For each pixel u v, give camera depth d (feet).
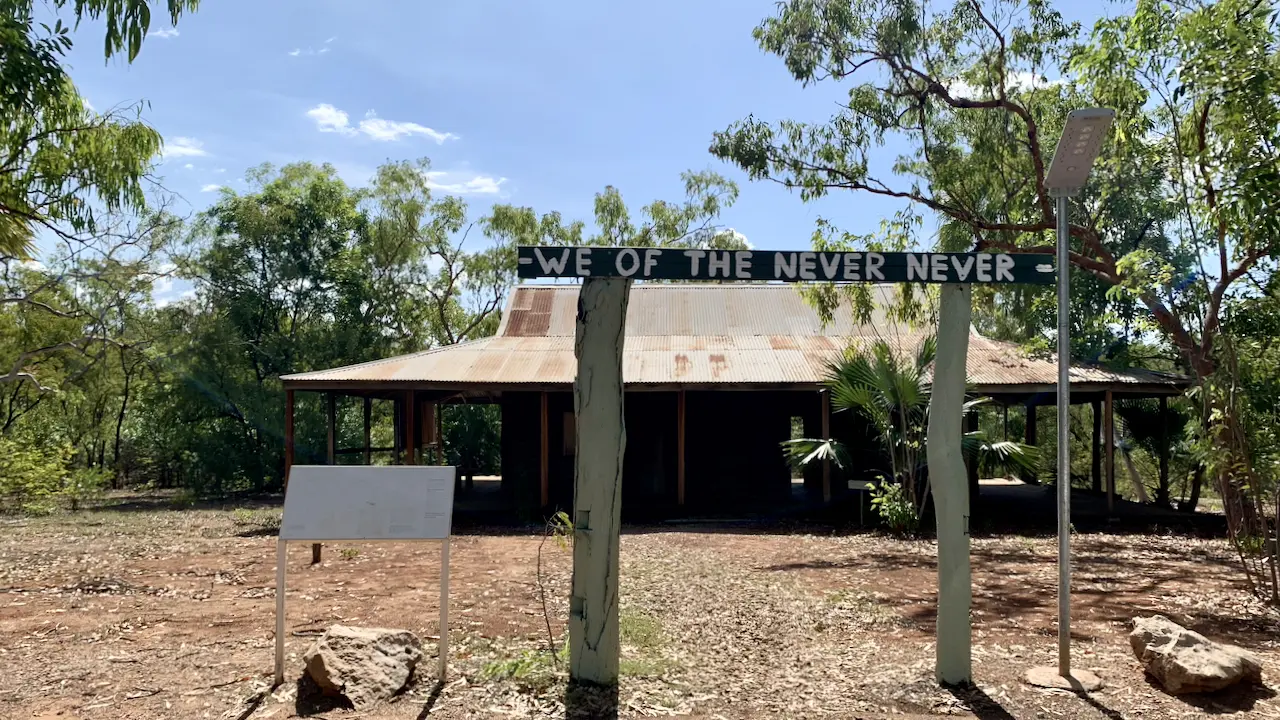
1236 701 16.80
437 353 61.82
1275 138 25.96
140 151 41.24
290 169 98.48
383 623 23.20
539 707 16.31
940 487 17.69
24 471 58.70
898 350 51.13
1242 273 36.19
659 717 15.97
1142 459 80.33
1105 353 65.57
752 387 53.62
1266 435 25.31
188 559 35.32
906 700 16.92
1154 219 61.67
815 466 62.49
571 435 65.00
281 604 17.76
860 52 51.06
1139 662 19.25
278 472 83.92
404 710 16.20
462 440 86.12
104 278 68.74
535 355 61.00
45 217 41.50
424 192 115.24
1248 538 29.45
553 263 16.88
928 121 55.11
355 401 90.22
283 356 88.43
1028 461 45.52
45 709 16.40
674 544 41.24
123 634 22.27
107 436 97.19
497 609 24.98
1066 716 16.07
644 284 77.77
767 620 24.22
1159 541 43.37
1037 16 47.96
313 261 94.63
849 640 22.08
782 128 51.98
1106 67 40.16
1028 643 21.68
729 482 63.77
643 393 64.85
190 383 81.46
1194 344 40.45
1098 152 16.44
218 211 91.15
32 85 30.89
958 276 17.21
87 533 45.47
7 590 28.45
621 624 22.76
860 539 43.42
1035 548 40.50
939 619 17.89
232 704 16.52
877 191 52.60
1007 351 59.21
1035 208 53.47
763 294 71.26
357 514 17.81
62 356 85.20
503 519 53.11
